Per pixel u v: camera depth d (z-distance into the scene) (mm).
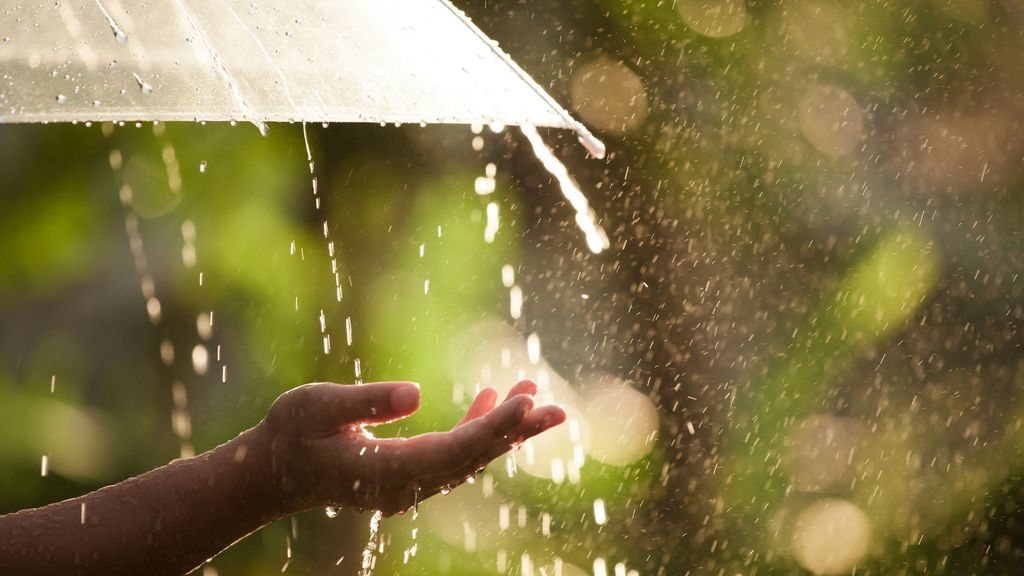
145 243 7125
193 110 2088
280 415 1979
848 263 8406
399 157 7598
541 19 8016
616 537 7324
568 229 8031
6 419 6668
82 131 6945
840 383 8344
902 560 7590
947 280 8555
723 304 8203
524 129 2307
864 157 8477
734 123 8250
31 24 2139
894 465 8133
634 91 8133
